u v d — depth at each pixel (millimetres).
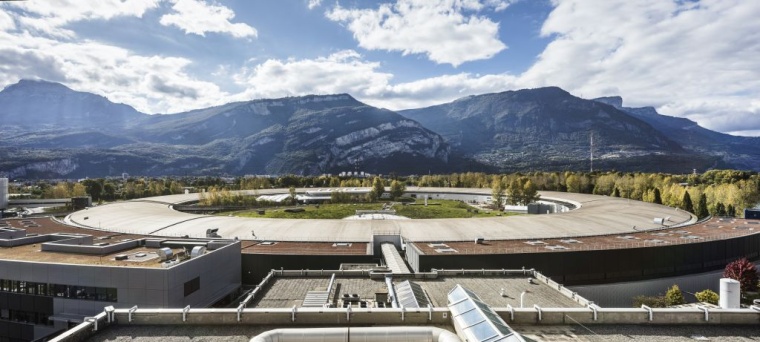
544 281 41656
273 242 68812
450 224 79875
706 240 66688
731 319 23859
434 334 20844
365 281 42312
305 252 61844
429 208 143125
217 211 136125
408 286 37250
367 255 60000
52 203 149000
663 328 23469
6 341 42031
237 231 76312
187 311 23625
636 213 94812
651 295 58875
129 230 79625
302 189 197625
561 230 76312
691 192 140375
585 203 121875
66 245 48438
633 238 70438
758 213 97062
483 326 20312
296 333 20562
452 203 161875
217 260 48281
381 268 46969
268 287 40844
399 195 173625
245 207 146250
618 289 58250
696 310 23969
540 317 24000
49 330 40219
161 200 145125
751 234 72000
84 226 84000
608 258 58844
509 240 68938
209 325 23547
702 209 121625
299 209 139750
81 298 40312
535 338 22250
